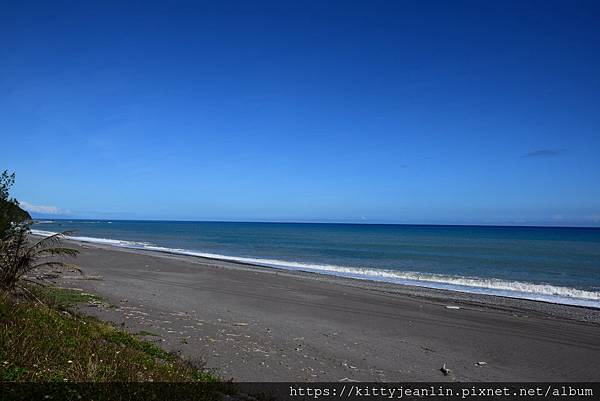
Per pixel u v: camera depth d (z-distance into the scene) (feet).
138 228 435.12
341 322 43.55
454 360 32.40
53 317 25.61
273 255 142.82
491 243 230.89
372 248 183.42
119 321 35.17
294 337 36.14
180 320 38.52
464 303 58.23
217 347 30.73
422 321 45.62
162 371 20.77
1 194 35.78
